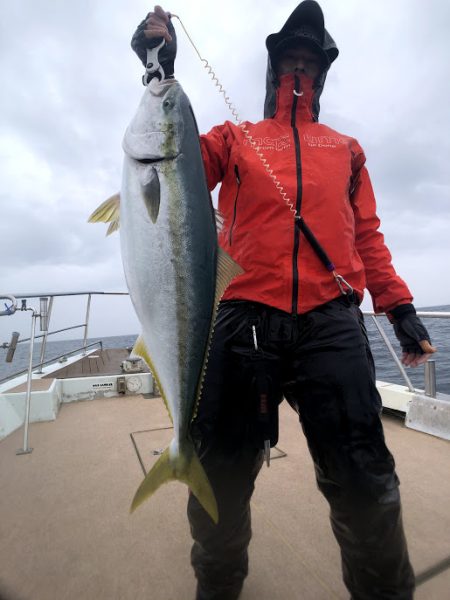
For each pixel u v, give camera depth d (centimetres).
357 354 141
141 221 143
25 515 226
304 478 263
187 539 203
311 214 154
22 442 331
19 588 170
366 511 127
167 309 142
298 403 145
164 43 157
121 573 179
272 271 148
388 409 365
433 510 223
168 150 144
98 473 276
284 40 178
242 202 159
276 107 185
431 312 311
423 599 160
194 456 136
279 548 193
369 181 187
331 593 165
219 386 144
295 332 144
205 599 143
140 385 470
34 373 489
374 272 178
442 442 309
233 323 148
